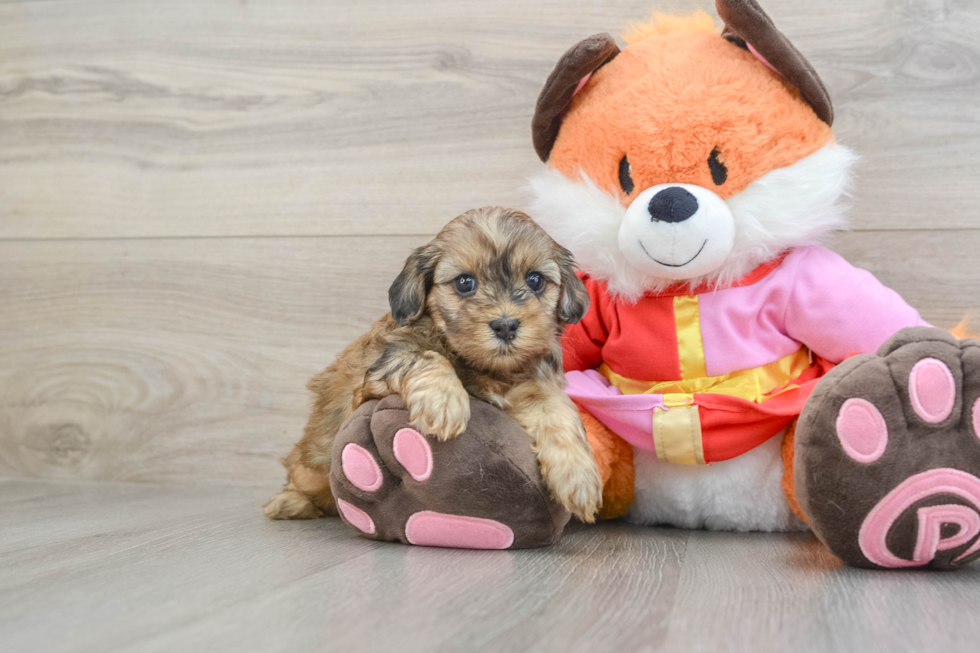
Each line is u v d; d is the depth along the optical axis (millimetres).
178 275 994
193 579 579
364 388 681
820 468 598
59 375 1019
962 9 835
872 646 479
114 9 1010
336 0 959
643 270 738
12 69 1031
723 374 742
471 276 679
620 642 481
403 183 947
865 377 592
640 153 726
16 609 523
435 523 658
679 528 774
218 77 987
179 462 990
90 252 1014
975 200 834
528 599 542
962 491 579
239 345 979
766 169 722
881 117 849
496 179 928
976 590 565
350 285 958
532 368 696
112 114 1011
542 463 654
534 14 918
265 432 972
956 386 582
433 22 939
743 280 748
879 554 601
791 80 724
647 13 896
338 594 547
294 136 971
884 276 850
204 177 990
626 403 739
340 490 670
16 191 1031
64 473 1018
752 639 487
